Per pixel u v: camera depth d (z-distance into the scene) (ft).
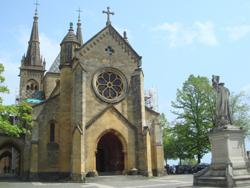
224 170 62.80
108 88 141.28
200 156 175.22
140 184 94.94
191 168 171.12
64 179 123.54
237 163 62.39
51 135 138.10
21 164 146.41
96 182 113.80
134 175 127.95
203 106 170.50
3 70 109.40
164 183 94.53
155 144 144.36
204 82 177.47
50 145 135.23
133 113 141.38
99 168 147.23
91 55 139.74
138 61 149.69
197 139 166.91
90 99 133.59
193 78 177.17
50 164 133.28
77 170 117.91
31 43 322.34
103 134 130.11
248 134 166.71
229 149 63.31
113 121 133.28
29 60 314.76
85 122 128.36
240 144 64.59
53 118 138.82
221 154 64.90
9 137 142.92
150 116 149.28
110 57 144.05
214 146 67.10
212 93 171.53
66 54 145.38
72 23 154.20
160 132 147.33
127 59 147.74
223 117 67.10
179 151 207.72
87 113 131.23
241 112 170.60
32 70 307.37
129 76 145.89
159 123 148.66
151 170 133.08
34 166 129.49
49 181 127.24
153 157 143.43
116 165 139.95
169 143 242.99
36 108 137.08
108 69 142.20
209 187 61.31
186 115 173.47
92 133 127.65
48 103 139.64
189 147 172.24
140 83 143.74
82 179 116.37
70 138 134.62
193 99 174.50
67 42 147.13
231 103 171.63
